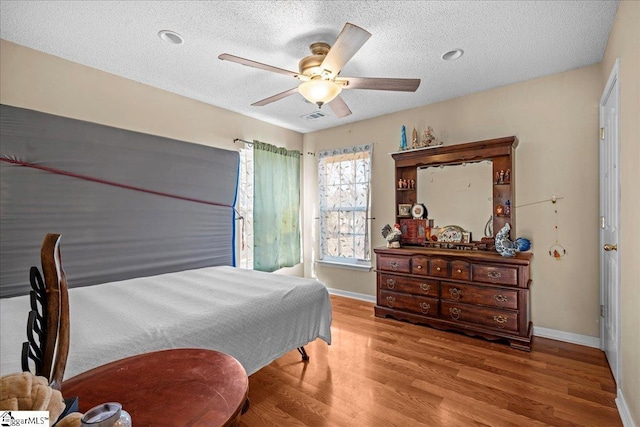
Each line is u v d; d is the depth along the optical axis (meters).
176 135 3.18
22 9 1.87
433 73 2.76
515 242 2.80
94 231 2.57
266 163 4.04
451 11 1.91
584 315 2.71
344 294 4.33
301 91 2.20
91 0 1.80
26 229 2.24
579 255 2.73
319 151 4.60
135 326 1.58
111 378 1.00
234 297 2.09
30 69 2.30
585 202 2.70
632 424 1.57
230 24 2.04
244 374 1.04
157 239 2.97
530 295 2.94
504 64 2.61
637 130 1.53
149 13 1.92
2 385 0.59
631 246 1.64
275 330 2.08
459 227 3.38
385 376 2.19
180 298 2.07
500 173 3.04
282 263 4.31
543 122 2.88
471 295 2.86
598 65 2.62
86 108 2.58
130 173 2.79
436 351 2.58
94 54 2.41
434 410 1.81
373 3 1.83
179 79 2.86
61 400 0.66
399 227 3.62
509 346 2.65
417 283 3.19
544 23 2.03
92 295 2.14
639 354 1.49
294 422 1.72
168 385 0.97
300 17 1.97
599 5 1.86
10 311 1.84
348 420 1.73
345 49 1.77
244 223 3.89
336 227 4.39
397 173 3.68
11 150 2.18
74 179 2.47
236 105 3.53
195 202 3.29
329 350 2.61
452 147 3.17
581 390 1.99
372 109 3.73
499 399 1.91
